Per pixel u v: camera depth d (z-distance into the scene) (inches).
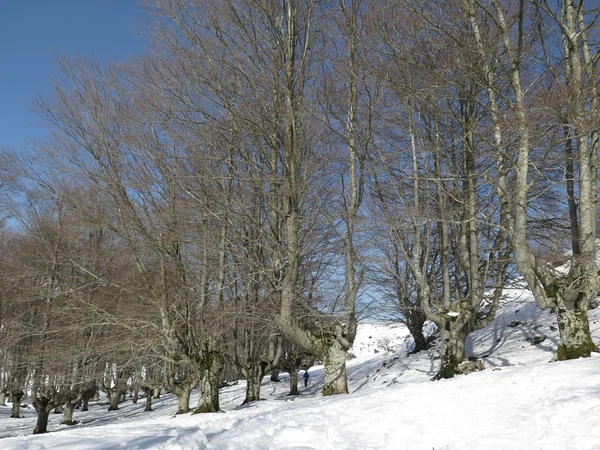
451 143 573.9
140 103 641.0
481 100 589.6
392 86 503.8
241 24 608.1
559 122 440.5
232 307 682.2
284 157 617.9
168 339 668.7
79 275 786.8
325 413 346.3
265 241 620.7
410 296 776.9
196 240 660.1
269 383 1341.0
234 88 608.7
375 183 623.2
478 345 745.0
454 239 708.7
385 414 314.3
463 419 285.1
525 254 447.2
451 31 486.3
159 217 647.8
